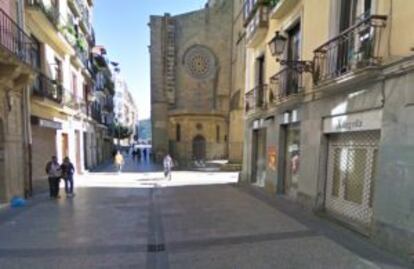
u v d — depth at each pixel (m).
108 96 42.38
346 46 7.11
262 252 5.61
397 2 5.55
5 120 9.98
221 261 5.23
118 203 10.80
